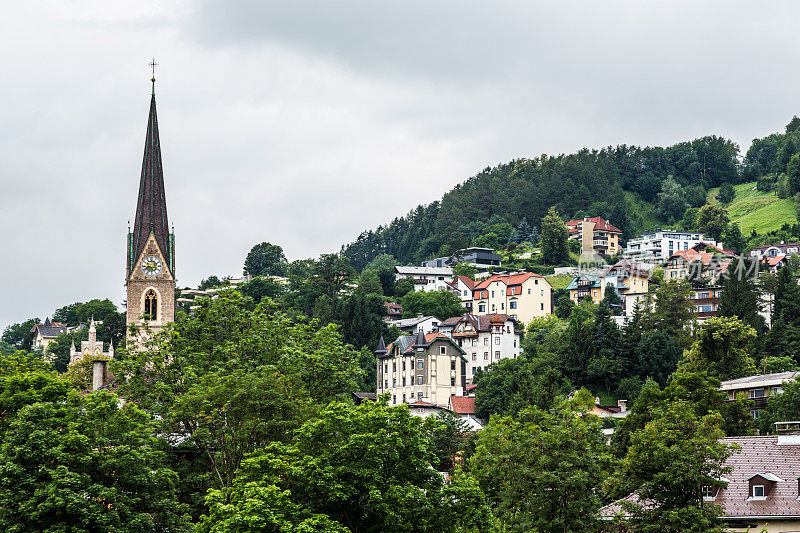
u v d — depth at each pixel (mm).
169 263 198375
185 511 77938
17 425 70938
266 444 82062
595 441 79062
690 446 76312
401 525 64188
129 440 72312
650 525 74875
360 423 67375
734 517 82812
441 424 71312
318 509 64562
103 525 66375
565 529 74562
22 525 65812
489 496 79750
